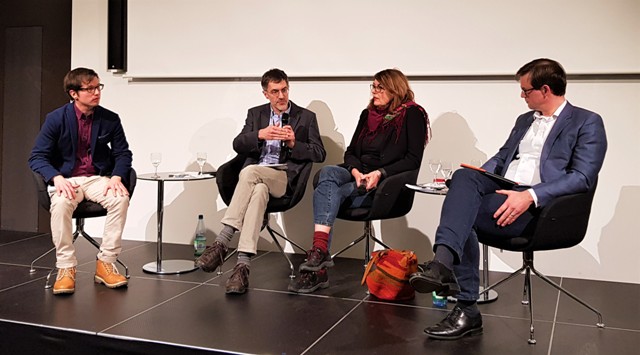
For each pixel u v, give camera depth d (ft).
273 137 11.87
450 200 8.55
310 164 12.28
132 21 14.92
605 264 12.21
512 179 9.53
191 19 14.52
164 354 8.45
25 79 16.63
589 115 9.02
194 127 14.79
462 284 8.80
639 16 11.70
